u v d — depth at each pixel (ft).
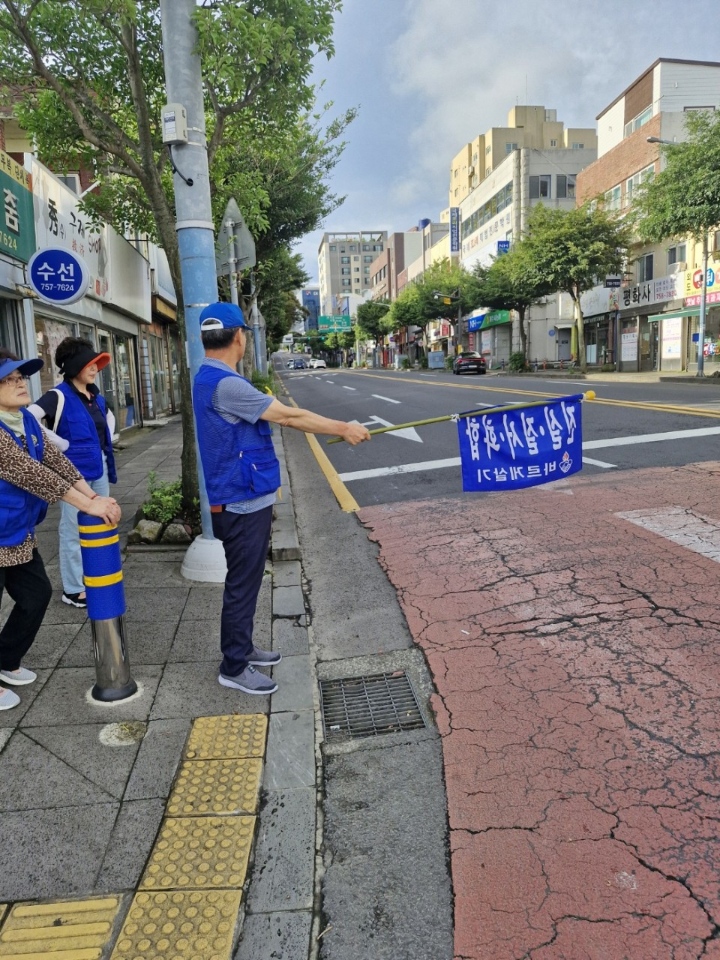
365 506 24.43
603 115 117.60
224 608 11.23
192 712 10.78
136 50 18.97
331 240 507.71
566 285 105.70
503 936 6.72
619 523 19.30
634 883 7.23
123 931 6.86
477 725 10.36
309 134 47.21
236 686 11.44
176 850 7.90
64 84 20.62
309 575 17.76
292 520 21.80
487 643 13.00
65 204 35.68
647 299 100.17
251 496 10.66
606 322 115.03
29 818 8.41
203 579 16.42
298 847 8.02
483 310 170.30
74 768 9.37
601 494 22.58
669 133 95.55
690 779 8.75
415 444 37.27
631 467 26.08
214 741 10.00
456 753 9.73
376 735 10.40
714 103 98.84
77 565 14.69
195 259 16.03
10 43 19.39
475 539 19.24
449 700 11.14
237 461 10.61
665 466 25.75
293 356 518.37
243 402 10.25
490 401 55.31
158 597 15.53
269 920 7.03
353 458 34.96
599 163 113.50
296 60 18.84
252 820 8.40
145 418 60.95
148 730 10.27
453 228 192.24
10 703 10.81
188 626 13.94
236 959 6.59
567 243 99.35
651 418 37.17
